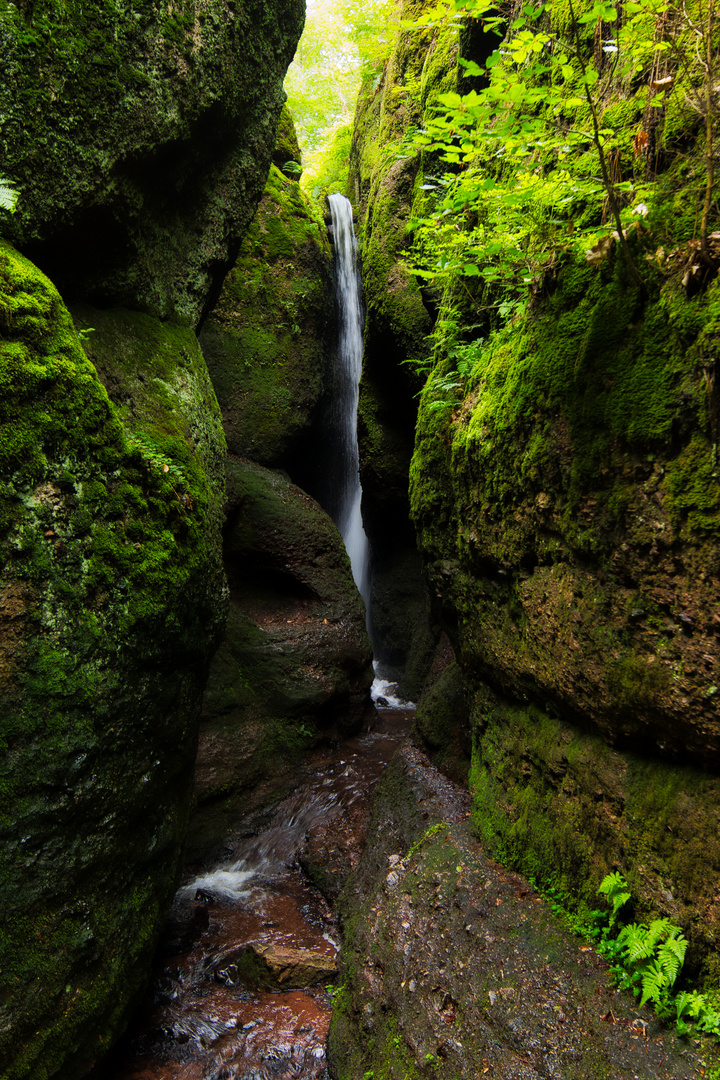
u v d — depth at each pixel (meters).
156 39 4.14
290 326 10.87
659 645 2.98
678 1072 2.56
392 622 11.38
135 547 3.68
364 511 11.30
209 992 4.71
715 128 2.72
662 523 2.89
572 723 3.90
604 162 2.84
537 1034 3.00
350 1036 3.99
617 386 3.08
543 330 3.68
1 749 2.99
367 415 10.26
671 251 2.88
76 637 3.29
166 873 4.22
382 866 5.36
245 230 6.02
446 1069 3.17
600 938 3.30
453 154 3.31
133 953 3.71
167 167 4.60
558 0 3.03
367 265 9.32
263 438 10.40
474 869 4.27
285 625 8.80
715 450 2.64
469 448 4.50
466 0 2.86
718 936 2.71
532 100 2.92
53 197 3.67
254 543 8.98
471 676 5.29
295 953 4.91
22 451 3.12
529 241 3.88
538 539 3.88
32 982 3.01
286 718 8.02
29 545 3.13
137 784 3.74
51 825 3.16
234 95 5.12
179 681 4.23
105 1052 3.51
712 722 2.72
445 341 5.45
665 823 3.01
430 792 5.74
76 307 4.24
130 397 4.27
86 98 3.74
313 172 17.42
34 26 3.44
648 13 2.77
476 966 3.54
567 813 3.75
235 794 7.14
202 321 6.02
